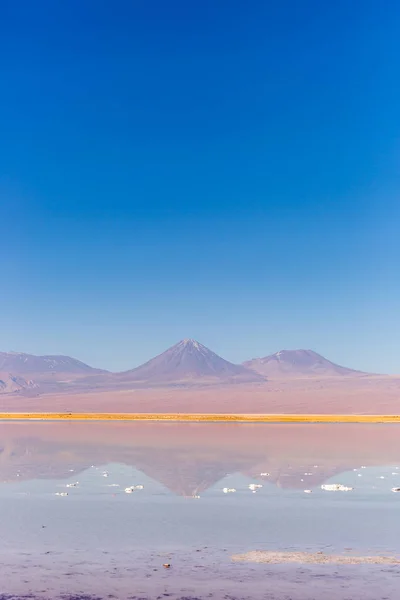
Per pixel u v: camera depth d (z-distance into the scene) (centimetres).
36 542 1773
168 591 1364
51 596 1330
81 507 2275
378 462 3659
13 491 2622
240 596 1335
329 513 2181
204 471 3266
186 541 1794
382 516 2133
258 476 3083
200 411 16362
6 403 19850
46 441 5200
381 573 1486
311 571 1505
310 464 3575
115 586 1394
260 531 1916
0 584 1405
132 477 3044
